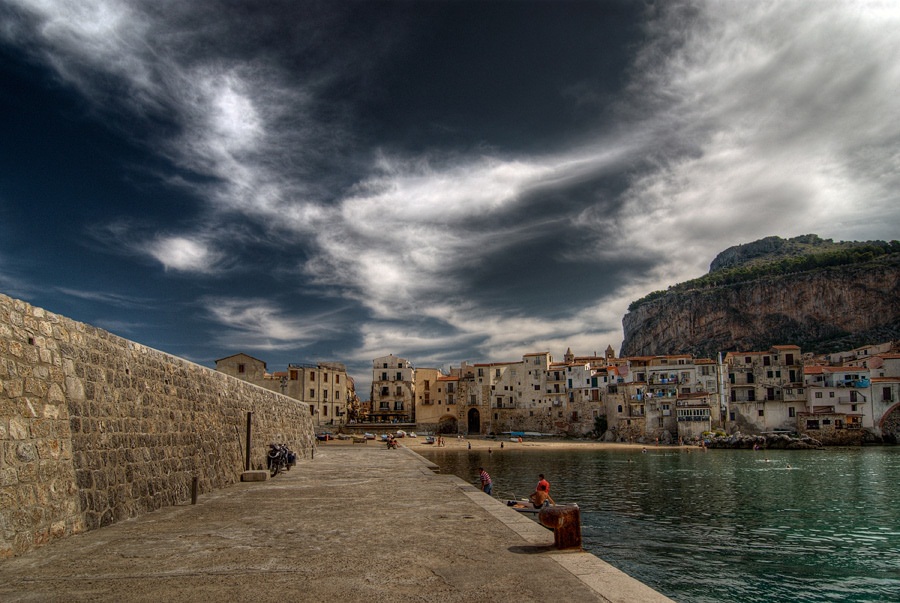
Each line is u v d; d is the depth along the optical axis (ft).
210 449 64.59
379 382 430.20
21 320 32.68
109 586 24.72
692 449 297.53
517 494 137.59
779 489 146.92
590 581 25.20
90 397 39.09
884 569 73.41
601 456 261.65
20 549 30.73
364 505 51.60
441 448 309.63
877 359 367.86
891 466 202.08
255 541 34.81
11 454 30.48
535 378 411.54
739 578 69.77
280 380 364.99
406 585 24.72
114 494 41.52
